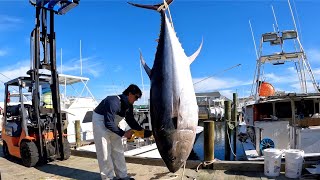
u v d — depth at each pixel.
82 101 11.60
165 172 5.13
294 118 6.89
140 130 4.55
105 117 4.29
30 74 6.33
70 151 7.00
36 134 6.28
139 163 5.90
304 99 7.15
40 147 6.12
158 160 5.71
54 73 6.41
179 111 2.73
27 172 5.65
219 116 26.38
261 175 4.77
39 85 6.77
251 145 8.37
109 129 4.27
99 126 4.42
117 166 4.64
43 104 6.90
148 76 3.06
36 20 6.29
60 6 6.32
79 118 11.27
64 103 11.32
